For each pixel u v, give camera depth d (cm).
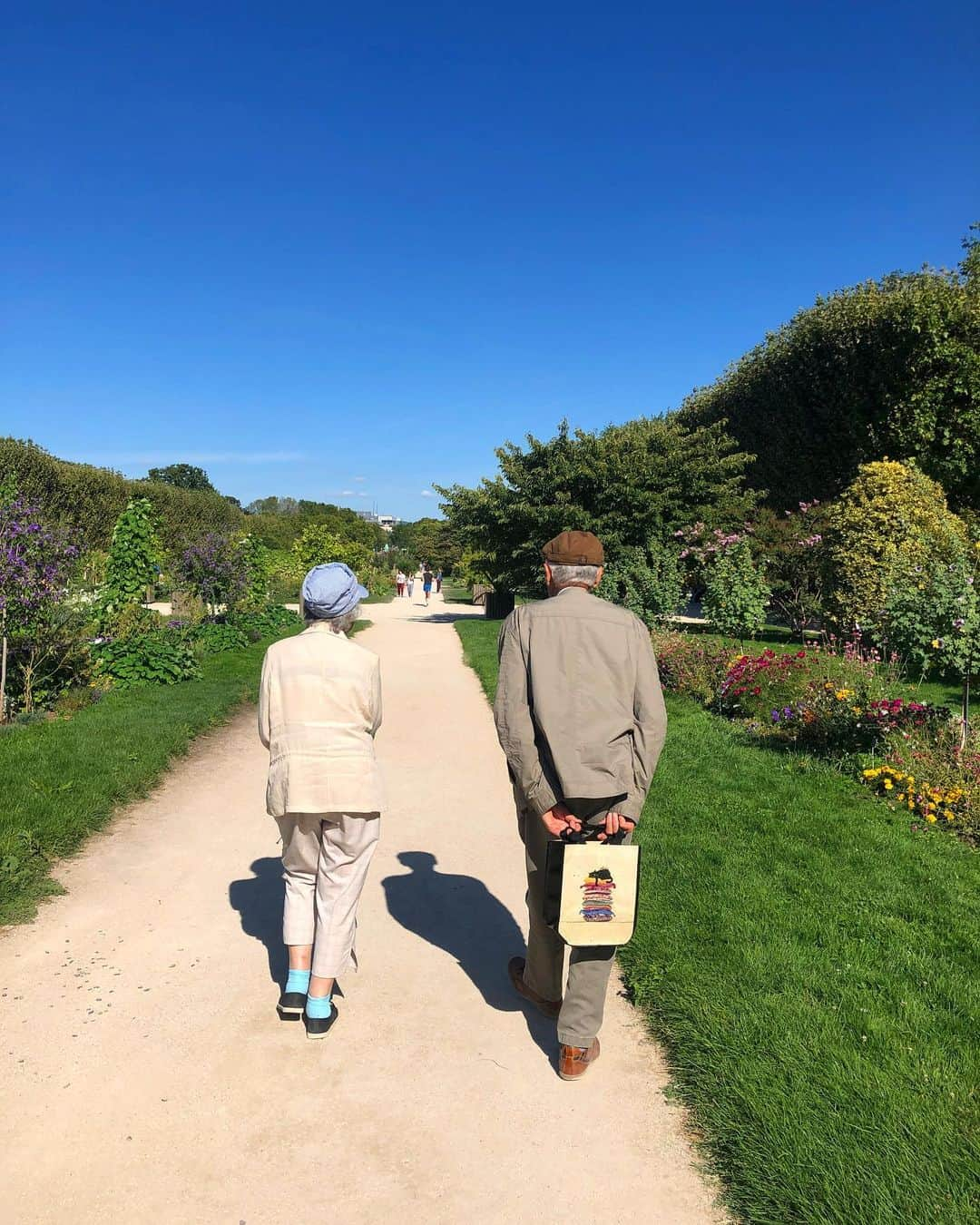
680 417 2719
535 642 279
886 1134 249
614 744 271
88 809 530
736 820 548
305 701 307
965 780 580
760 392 2230
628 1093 279
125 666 1021
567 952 395
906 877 459
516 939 396
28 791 541
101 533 3228
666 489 1861
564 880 267
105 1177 234
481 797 635
